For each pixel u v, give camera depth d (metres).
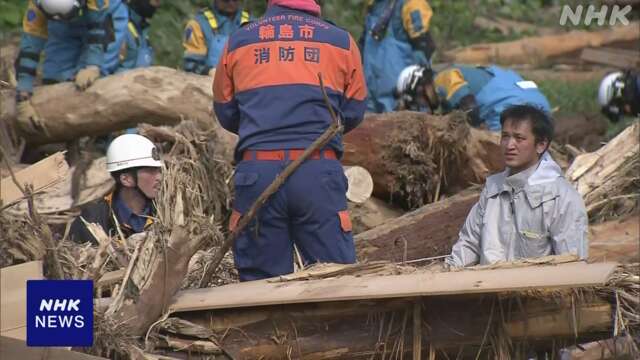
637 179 14.93
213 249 11.41
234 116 11.44
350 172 15.57
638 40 31.80
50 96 16.92
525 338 9.23
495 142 15.78
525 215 10.62
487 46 31.45
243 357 9.24
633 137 15.16
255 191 10.80
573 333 9.12
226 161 15.00
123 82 16.42
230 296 9.30
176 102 16.25
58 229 14.32
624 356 9.21
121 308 9.06
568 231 10.47
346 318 9.29
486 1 35.12
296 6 11.20
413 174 15.88
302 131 10.84
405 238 13.91
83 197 14.78
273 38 11.05
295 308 9.27
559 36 31.88
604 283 8.48
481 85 17.16
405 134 15.73
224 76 11.30
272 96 10.88
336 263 10.50
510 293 9.16
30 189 9.29
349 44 11.21
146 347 9.07
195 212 9.59
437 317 9.26
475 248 11.09
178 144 14.41
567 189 10.58
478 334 9.23
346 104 11.32
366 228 15.61
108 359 8.63
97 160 15.32
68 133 17.03
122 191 12.97
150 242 9.30
